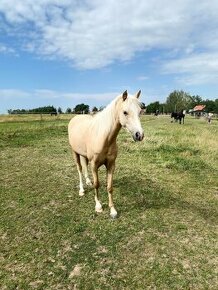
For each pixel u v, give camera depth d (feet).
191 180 26.63
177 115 128.26
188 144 46.09
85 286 12.36
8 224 17.95
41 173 29.09
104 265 13.65
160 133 64.90
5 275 13.28
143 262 13.76
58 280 12.80
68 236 16.30
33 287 12.44
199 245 15.10
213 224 17.53
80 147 20.26
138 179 26.35
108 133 16.89
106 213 18.97
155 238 15.78
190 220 17.98
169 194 22.61
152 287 12.13
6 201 21.56
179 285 12.18
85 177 25.12
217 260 13.87
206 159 35.35
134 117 15.87
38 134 64.03
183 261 13.78
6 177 27.81
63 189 23.93
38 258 14.43
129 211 19.25
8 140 53.47
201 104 329.93
